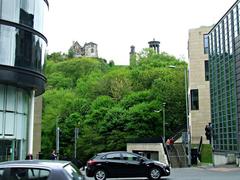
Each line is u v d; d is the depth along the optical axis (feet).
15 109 79.87
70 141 211.20
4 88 77.51
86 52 593.83
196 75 173.58
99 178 68.74
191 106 173.06
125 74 247.09
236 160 110.11
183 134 127.95
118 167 68.90
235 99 110.83
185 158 143.74
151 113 188.85
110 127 191.52
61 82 295.07
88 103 224.74
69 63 322.55
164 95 201.05
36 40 82.79
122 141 187.32
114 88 230.27
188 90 185.06
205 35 173.88
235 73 110.93
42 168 25.31
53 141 218.38
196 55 174.91
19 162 26.20
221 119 125.90
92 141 195.93
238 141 107.86
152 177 68.39
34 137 113.09
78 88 267.39
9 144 77.61
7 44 75.82
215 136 132.46
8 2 76.79
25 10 80.02
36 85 81.97
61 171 25.21
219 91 128.77
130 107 199.00
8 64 75.41
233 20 113.50
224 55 122.62
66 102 231.30
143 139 160.45
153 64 259.60
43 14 87.71
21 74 77.77
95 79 267.39
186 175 78.23
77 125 209.77
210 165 122.83
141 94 204.33
